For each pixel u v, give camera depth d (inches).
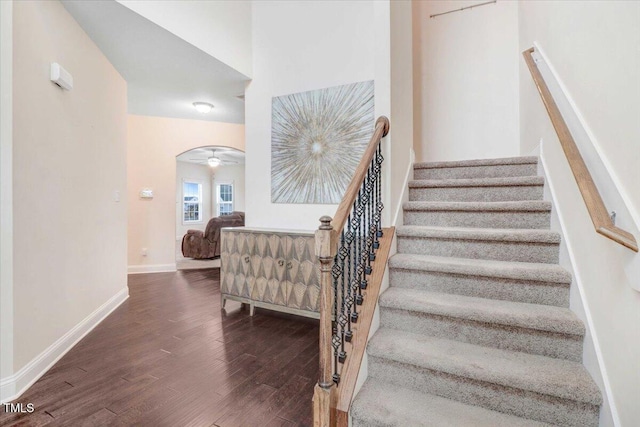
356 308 73.7
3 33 73.9
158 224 219.0
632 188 45.3
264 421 65.2
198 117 215.8
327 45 133.5
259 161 149.6
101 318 123.3
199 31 122.3
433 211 99.9
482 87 148.3
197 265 244.8
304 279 116.1
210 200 449.1
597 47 57.8
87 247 112.6
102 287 125.4
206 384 78.7
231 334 111.2
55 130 93.0
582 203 64.4
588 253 60.6
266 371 85.3
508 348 65.8
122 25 106.7
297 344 103.1
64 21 97.4
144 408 69.2
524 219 89.4
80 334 105.9
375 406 58.5
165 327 117.0
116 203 138.8
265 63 147.1
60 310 94.6
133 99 176.6
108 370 85.4
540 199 95.4
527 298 72.1
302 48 138.6
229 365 88.5
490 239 82.2
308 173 138.4
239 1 142.5
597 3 58.1
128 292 160.6
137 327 116.8
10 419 65.3
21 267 77.9
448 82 153.9
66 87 96.9
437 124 155.7
